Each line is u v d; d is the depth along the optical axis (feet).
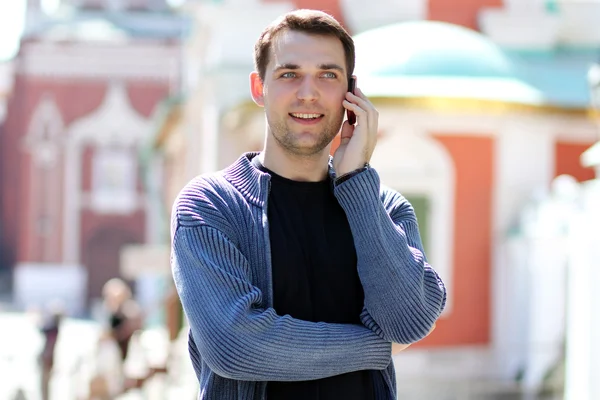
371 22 64.69
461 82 54.75
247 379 11.51
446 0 65.46
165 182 125.90
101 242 172.76
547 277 52.37
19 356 65.82
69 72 171.22
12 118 182.80
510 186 56.95
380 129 55.57
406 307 12.02
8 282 184.03
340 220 12.53
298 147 12.30
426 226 56.54
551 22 65.00
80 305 169.68
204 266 11.69
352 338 11.78
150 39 170.71
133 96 171.83
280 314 11.96
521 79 57.26
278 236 12.16
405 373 54.19
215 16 67.36
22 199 170.30
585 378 30.50
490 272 56.65
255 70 12.98
